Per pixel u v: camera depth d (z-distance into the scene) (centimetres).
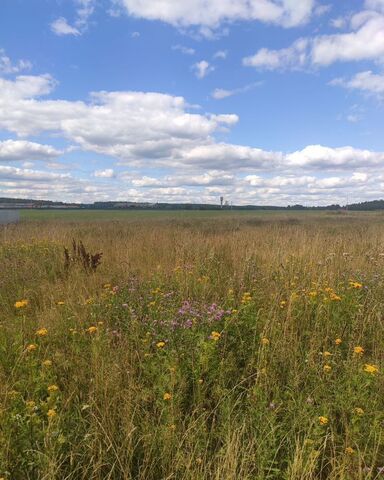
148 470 268
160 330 433
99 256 849
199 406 319
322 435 288
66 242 1188
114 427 288
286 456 277
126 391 322
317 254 786
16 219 2936
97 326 428
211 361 359
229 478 241
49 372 330
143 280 644
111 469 256
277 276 621
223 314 447
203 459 267
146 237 1232
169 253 947
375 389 327
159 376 340
